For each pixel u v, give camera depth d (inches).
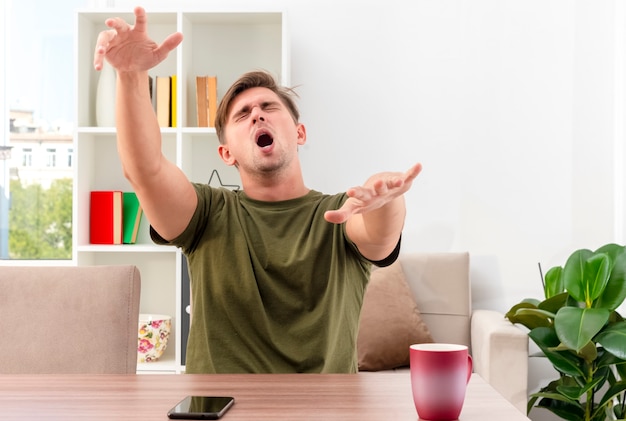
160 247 127.6
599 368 113.3
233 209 66.7
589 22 138.3
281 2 140.8
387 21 140.4
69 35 142.7
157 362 129.0
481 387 47.0
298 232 65.5
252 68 138.9
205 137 136.8
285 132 67.3
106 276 60.6
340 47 140.5
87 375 50.5
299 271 62.9
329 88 140.4
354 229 62.0
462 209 139.7
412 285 129.0
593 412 116.6
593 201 138.6
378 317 119.9
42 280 60.6
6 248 142.2
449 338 127.5
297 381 47.9
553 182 138.9
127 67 52.2
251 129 66.6
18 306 60.0
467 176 139.9
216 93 131.6
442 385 38.4
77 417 38.5
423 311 128.3
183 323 125.2
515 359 107.9
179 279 126.0
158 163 59.8
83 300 60.1
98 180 138.6
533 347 139.6
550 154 139.0
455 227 139.9
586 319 101.4
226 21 136.4
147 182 59.9
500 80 139.5
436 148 139.9
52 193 142.9
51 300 60.1
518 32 139.4
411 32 140.2
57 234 142.8
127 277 60.7
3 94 142.6
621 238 134.6
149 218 64.2
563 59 138.9
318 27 140.8
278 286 63.1
